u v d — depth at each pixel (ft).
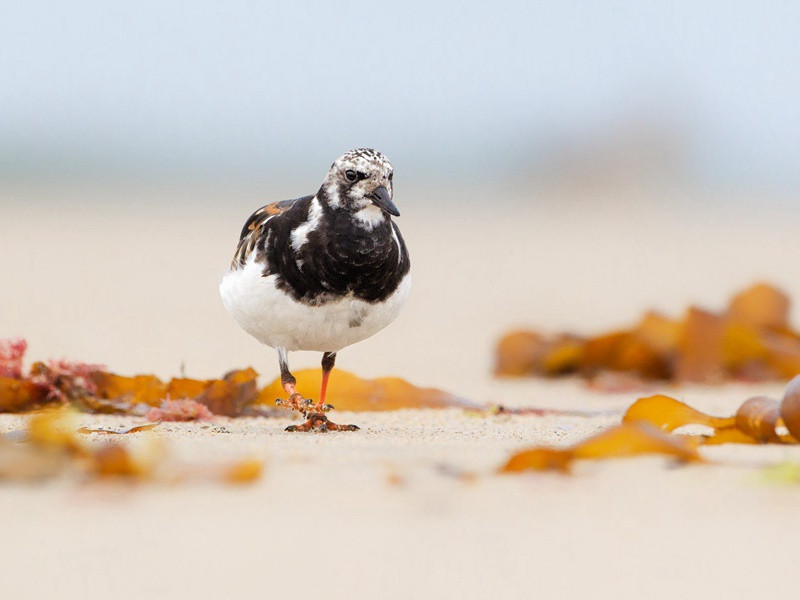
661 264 106.73
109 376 37.65
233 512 22.35
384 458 26.76
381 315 34.58
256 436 31.42
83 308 75.00
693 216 157.17
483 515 22.17
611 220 152.15
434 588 18.78
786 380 48.08
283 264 33.35
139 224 137.59
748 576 19.29
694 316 48.14
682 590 18.74
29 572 19.22
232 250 114.21
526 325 72.84
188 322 70.28
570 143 185.16
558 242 126.41
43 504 22.79
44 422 24.53
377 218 33.53
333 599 18.24
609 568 19.63
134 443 29.32
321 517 21.97
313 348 35.55
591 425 35.65
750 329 48.65
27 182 188.55
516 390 47.60
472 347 63.98
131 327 67.36
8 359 37.81
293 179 214.07
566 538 21.02
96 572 19.26
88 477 24.27
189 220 143.74
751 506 22.84
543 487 24.12
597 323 74.33
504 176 198.08
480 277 98.48
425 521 21.91
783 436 28.86
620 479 24.57
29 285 85.87
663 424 30.12
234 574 19.24
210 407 37.50
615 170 181.27
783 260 107.65
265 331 34.88
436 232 135.23
